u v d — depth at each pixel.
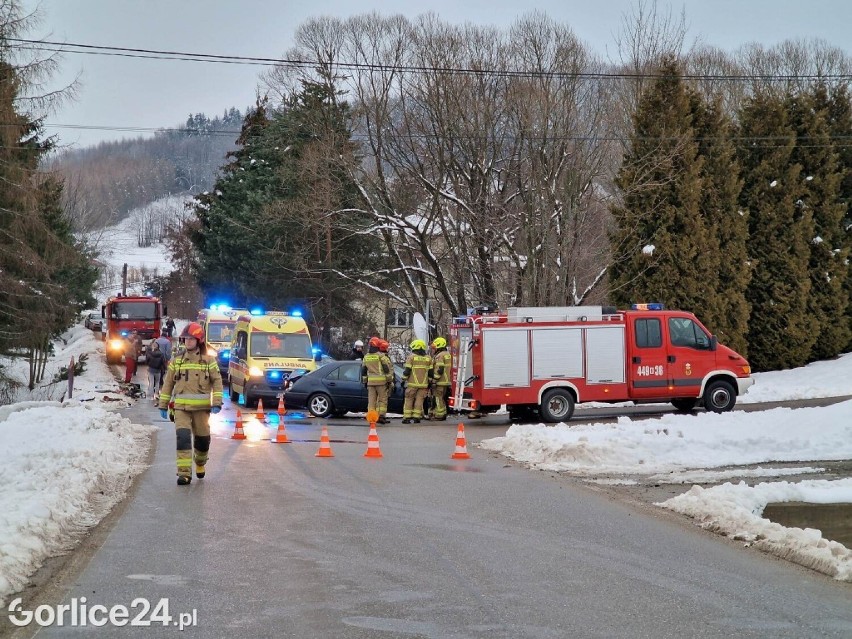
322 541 8.84
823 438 15.55
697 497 10.91
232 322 38.56
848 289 36.56
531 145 35.00
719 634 6.21
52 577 7.41
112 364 47.91
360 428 21.08
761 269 35.00
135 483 12.18
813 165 36.25
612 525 9.95
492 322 21.53
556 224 34.69
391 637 6.03
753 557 8.60
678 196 32.38
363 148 44.00
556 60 36.38
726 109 48.88
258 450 16.17
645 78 36.41
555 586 7.38
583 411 24.53
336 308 50.44
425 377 22.50
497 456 15.78
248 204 51.31
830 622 6.56
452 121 38.59
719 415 17.70
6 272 29.86
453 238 40.38
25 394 35.84
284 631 6.13
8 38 28.72
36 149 33.09
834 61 55.81
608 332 21.86
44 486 10.27
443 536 9.19
